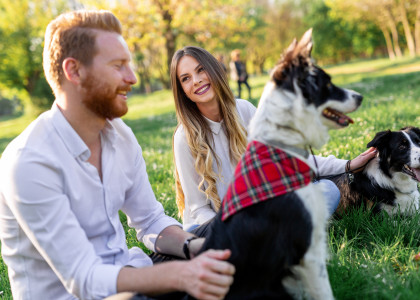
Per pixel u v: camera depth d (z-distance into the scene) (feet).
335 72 97.30
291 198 6.26
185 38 97.66
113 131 7.38
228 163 10.61
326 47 199.31
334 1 157.99
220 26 90.27
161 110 66.90
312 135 6.71
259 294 6.63
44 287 6.72
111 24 6.64
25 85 113.29
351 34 186.19
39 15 106.83
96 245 7.20
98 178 7.04
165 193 15.58
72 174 6.64
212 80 10.01
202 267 5.85
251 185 6.40
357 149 16.47
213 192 10.30
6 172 6.19
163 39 88.58
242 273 6.49
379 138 11.41
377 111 25.68
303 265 6.56
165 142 30.81
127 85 6.77
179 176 10.69
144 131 41.98
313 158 8.88
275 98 6.53
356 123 22.98
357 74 79.10
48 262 6.32
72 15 6.54
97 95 6.53
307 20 196.34
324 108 6.89
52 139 6.54
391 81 51.44
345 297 7.52
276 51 196.85
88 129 6.95
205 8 88.38
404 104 27.63
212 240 6.84
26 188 6.07
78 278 6.18
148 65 162.61
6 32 106.83
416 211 10.82
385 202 11.57
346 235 10.03
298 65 6.51
